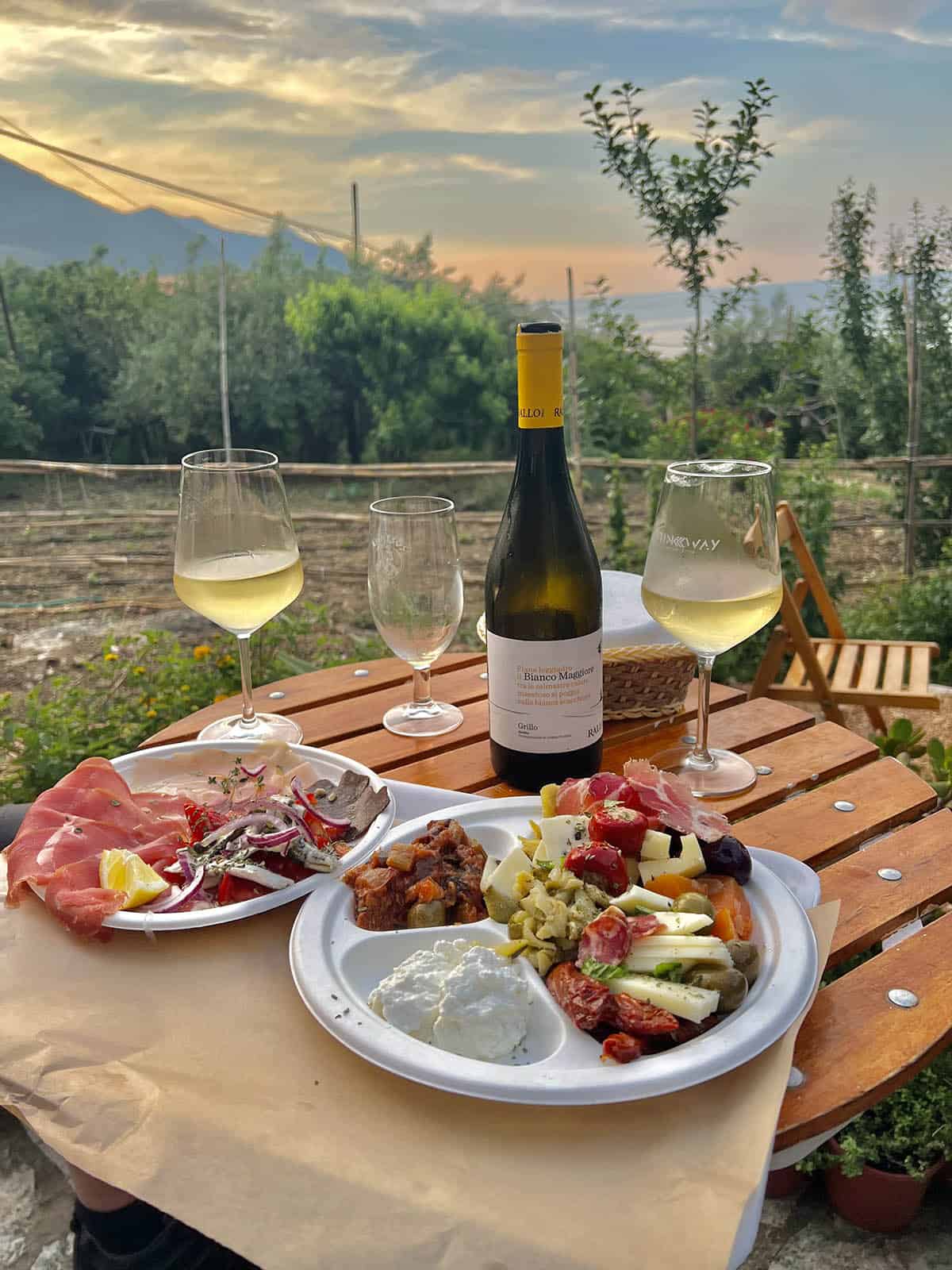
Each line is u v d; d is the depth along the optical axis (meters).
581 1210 0.67
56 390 10.23
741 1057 0.77
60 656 5.70
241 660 1.53
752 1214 0.68
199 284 10.84
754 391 6.02
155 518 8.16
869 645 3.67
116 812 1.18
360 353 10.66
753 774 1.37
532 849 1.02
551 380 1.17
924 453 5.81
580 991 0.83
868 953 1.79
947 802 2.34
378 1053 0.79
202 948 0.97
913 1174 1.79
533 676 1.22
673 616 1.20
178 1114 0.76
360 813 1.18
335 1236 0.66
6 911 1.02
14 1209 2.02
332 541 7.83
